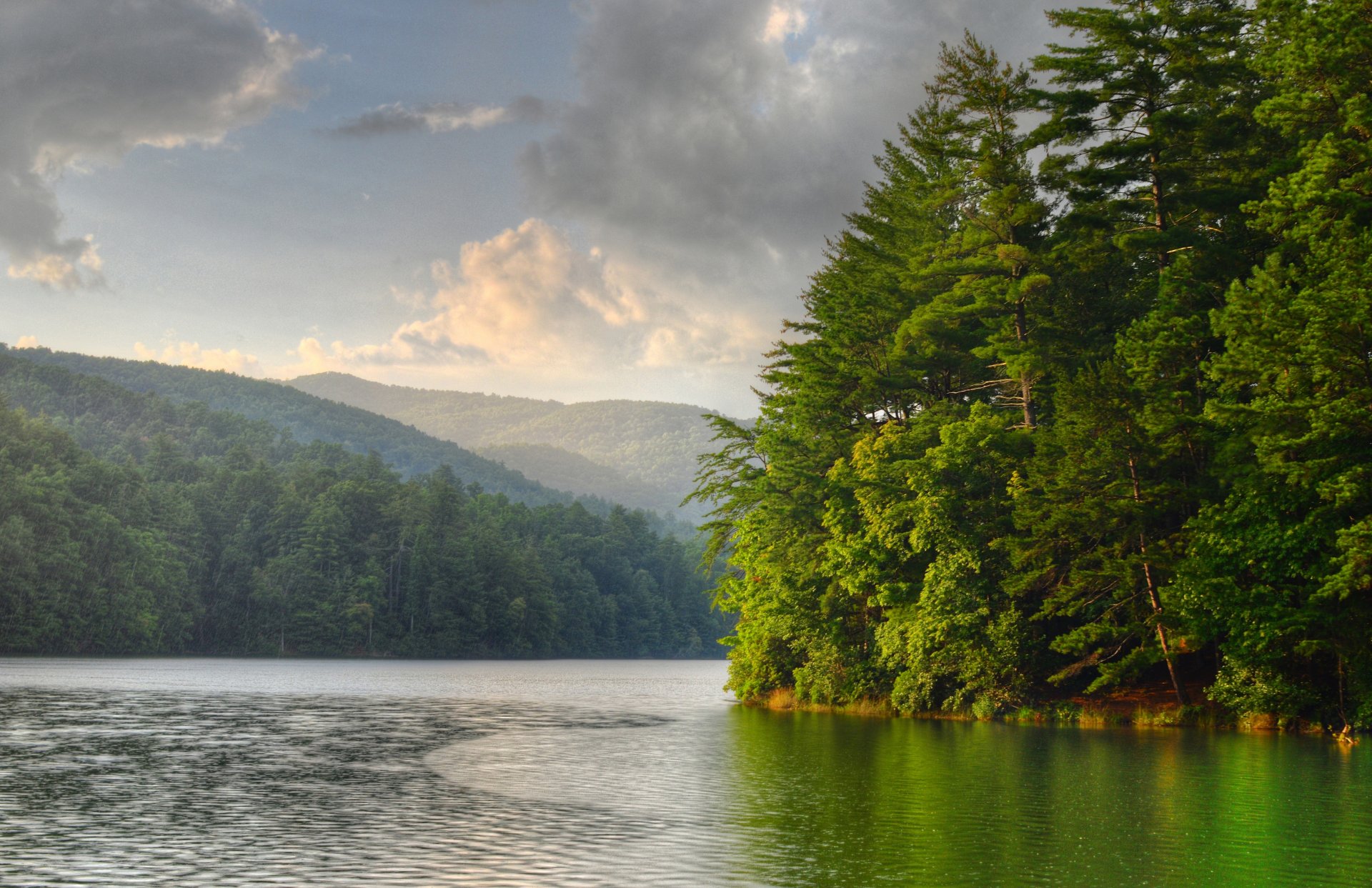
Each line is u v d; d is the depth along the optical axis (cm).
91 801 2267
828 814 2070
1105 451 3831
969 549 4238
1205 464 3994
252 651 17275
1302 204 3300
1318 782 2458
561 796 2327
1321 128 3634
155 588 16125
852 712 4975
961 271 4778
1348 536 2975
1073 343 4638
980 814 2062
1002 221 4706
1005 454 4284
